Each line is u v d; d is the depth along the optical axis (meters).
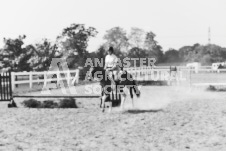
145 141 8.34
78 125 10.52
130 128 9.97
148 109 14.06
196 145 7.93
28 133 9.43
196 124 10.45
